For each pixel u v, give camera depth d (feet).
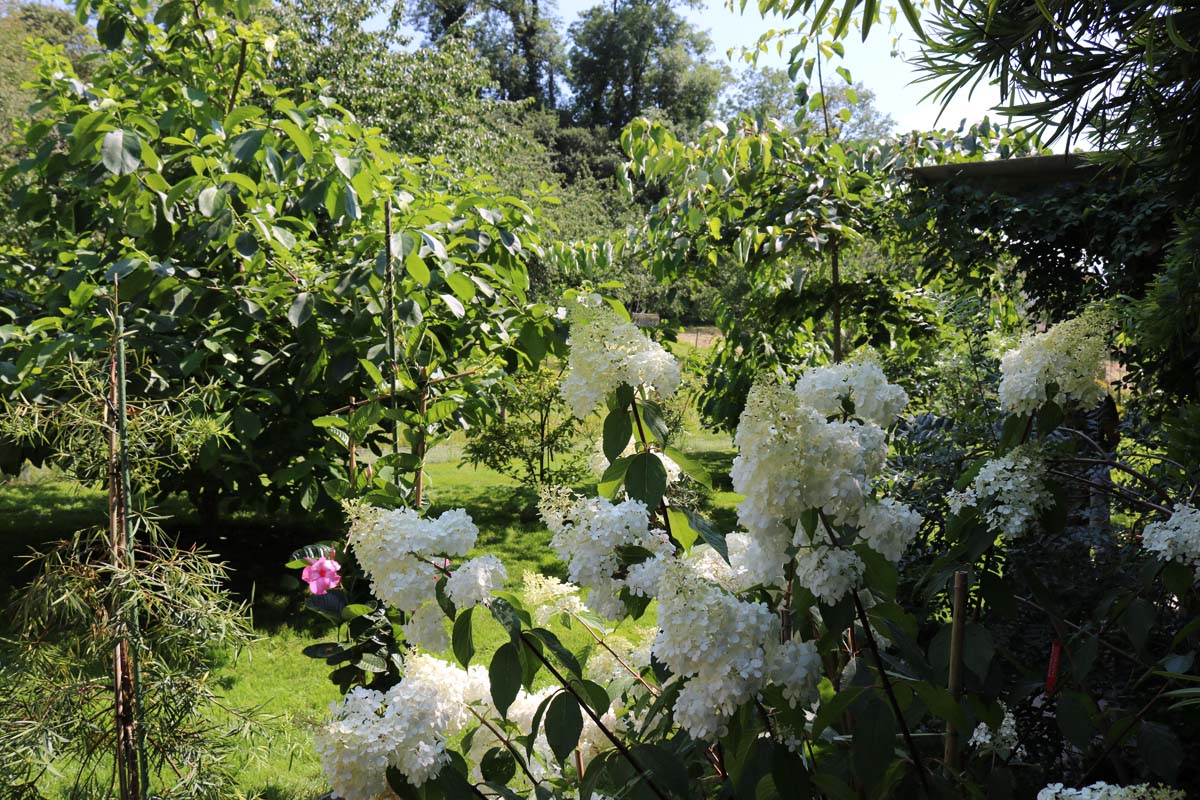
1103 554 7.16
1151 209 10.48
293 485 14.08
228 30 12.12
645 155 15.52
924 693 3.97
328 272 11.39
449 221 11.29
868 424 4.49
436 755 4.23
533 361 10.11
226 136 10.30
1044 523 5.06
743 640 3.46
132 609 4.94
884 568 3.98
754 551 4.52
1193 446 6.34
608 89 118.73
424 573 3.97
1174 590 4.76
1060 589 6.70
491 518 25.62
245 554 20.63
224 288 10.97
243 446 12.15
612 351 4.30
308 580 7.08
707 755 4.78
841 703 3.92
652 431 4.33
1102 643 5.12
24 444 13.46
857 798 4.20
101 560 5.25
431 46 41.52
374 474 8.31
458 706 4.41
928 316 16.52
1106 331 4.93
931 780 4.24
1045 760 5.86
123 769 5.16
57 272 13.98
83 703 5.10
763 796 4.11
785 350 18.42
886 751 3.79
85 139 9.32
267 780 9.39
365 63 38.73
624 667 5.56
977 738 5.35
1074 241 12.35
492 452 25.59
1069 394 5.10
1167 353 7.47
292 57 33.19
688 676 3.90
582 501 4.28
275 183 10.75
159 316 11.66
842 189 15.16
